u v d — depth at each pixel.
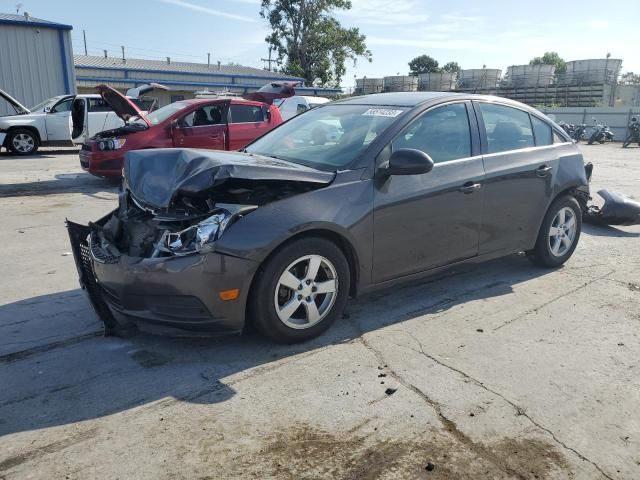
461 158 4.36
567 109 31.22
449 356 3.55
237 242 3.25
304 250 3.49
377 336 3.83
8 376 3.27
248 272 3.29
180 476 2.43
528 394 3.11
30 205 8.45
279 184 3.50
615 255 5.90
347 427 2.79
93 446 2.63
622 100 41.38
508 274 5.20
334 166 3.85
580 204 5.55
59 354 3.54
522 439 2.71
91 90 32.91
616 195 7.12
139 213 3.69
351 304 4.41
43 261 5.56
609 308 4.38
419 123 4.17
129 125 10.04
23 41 19.64
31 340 3.74
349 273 3.79
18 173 11.85
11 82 19.67
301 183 3.53
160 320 3.34
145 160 3.81
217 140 10.28
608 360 3.51
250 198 3.43
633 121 24.78
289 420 2.84
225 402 3.00
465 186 4.27
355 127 4.22
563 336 3.86
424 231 4.09
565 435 2.74
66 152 17.05
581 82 41.22
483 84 44.75
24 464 2.49
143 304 3.38
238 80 38.38
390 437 2.71
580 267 5.45
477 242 4.51
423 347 3.67
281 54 47.81
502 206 4.61
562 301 4.52
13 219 7.47
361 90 47.03
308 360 3.47
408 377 3.28
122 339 3.75
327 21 46.88
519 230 4.84
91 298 3.93
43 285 4.84
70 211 8.02
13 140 15.38
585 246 6.27
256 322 3.47
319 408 2.95
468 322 4.08
